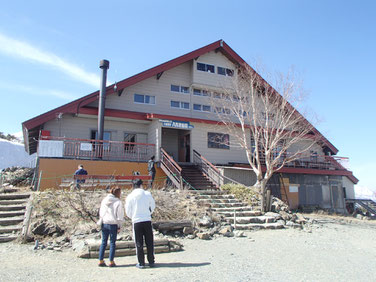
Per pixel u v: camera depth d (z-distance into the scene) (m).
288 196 22.05
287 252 7.38
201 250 7.21
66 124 16.50
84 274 5.11
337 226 12.90
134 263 5.90
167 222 8.51
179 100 20.64
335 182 25.55
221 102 19.09
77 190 10.15
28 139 17.84
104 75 16.48
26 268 5.40
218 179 16.11
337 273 5.77
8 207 8.98
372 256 7.50
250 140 21.44
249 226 10.12
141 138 18.59
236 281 4.96
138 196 5.73
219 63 22.20
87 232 7.65
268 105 17.73
